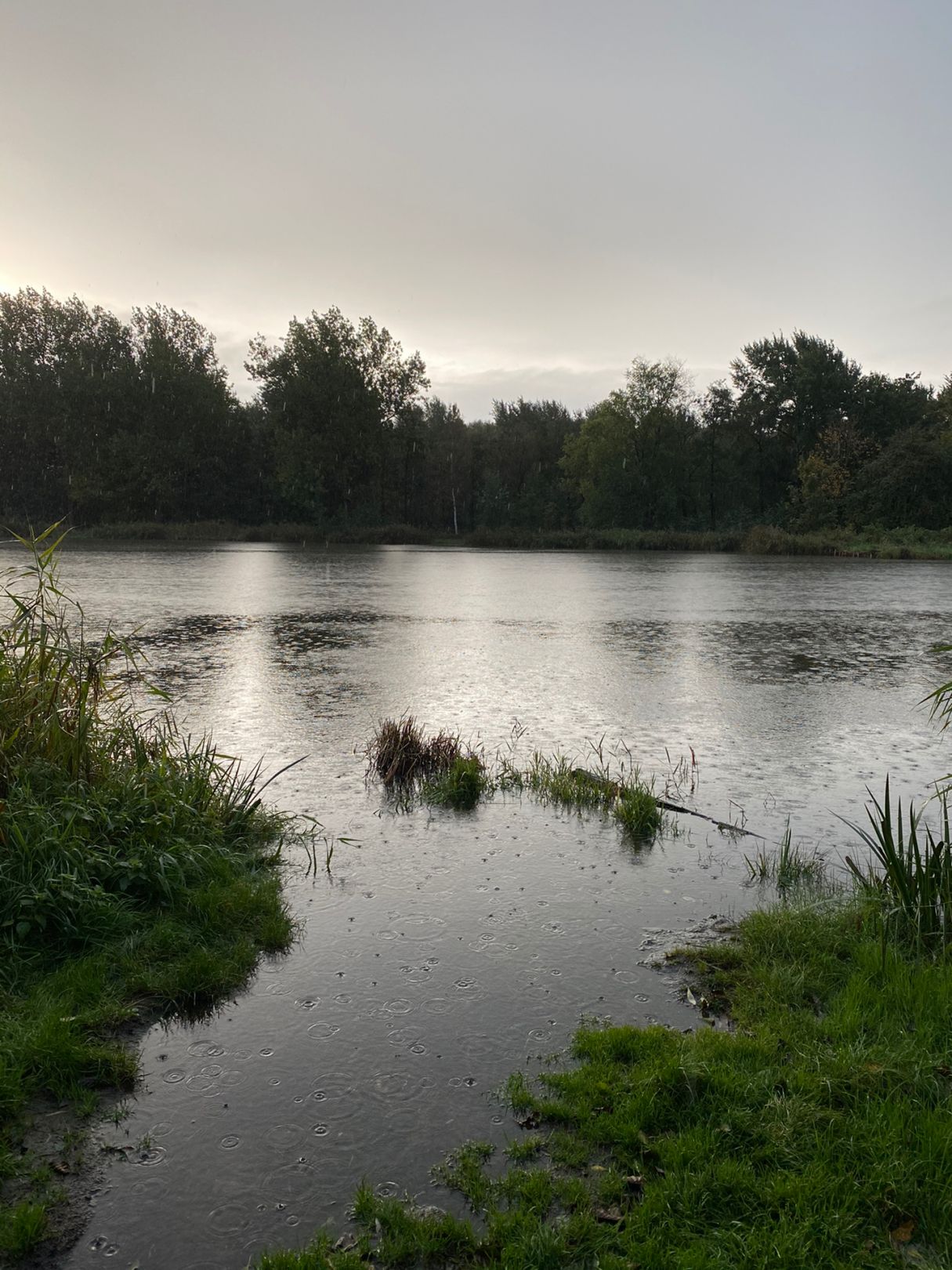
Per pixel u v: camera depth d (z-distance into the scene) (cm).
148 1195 305
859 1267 271
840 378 6819
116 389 6494
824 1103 349
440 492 7962
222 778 700
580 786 781
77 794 567
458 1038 400
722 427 7169
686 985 452
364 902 548
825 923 507
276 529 6512
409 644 1642
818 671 1433
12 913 461
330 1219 295
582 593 2839
